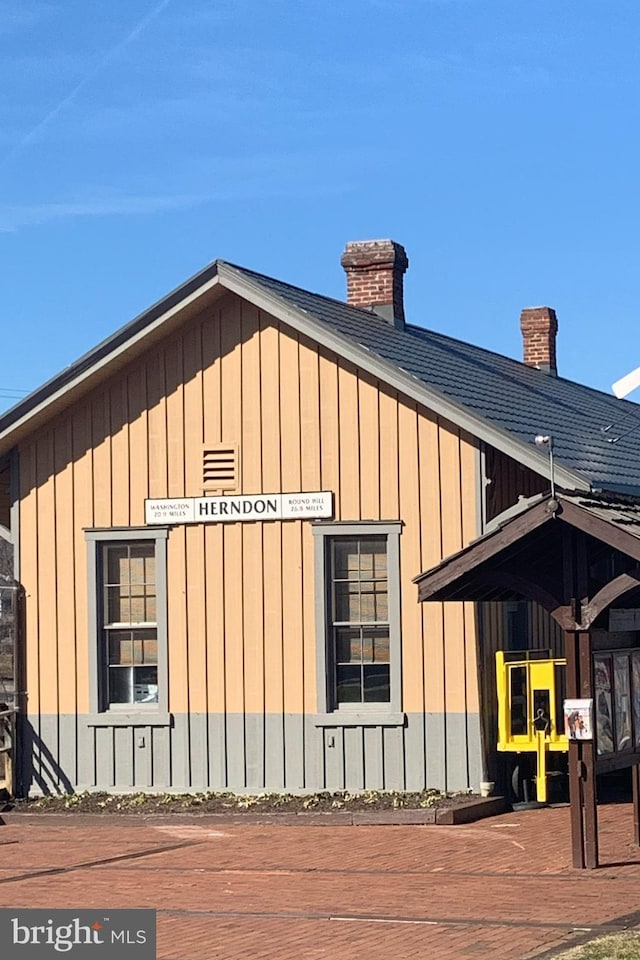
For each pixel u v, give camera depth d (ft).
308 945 35.01
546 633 67.62
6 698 67.00
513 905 38.99
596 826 44.21
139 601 64.90
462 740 59.26
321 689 61.26
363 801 58.70
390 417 61.05
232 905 40.32
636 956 32.24
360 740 60.75
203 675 63.21
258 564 62.69
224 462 63.52
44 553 66.18
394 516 60.75
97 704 64.64
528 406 68.44
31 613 66.08
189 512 63.82
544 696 58.54
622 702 46.98
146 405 64.95
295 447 62.44
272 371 63.05
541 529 43.75
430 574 44.52
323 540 61.72
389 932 36.17
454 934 35.65
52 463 66.33
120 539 64.90
